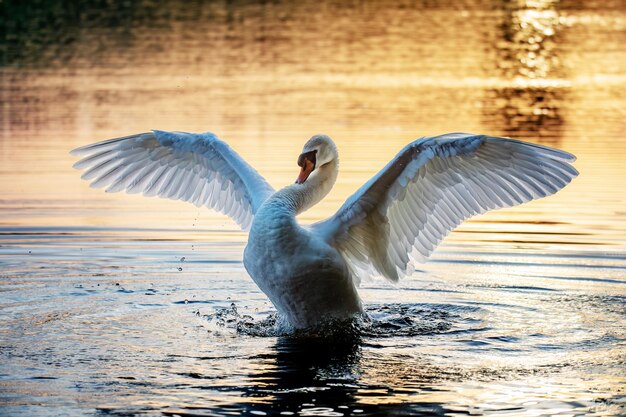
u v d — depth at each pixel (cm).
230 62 3500
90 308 1052
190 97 2767
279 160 1892
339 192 1658
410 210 973
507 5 5362
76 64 3428
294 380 810
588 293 1116
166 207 1625
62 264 1248
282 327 989
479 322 1010
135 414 726
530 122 2423
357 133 2230
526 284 1161
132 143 1058
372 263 1016
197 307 1072
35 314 1021
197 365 854
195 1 5225
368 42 4047
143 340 935
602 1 5509
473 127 2322
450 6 5312
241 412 730
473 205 950
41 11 4619
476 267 1246
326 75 3256
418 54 3772
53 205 1599
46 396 766
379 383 802
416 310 1062
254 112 2517
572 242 1366
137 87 2956
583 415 726
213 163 1062
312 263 932
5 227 1445
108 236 1405
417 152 926
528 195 923
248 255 954
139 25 4391
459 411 732
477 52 3850
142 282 1172
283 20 4688
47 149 2070
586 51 3903
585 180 1784
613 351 895
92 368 840
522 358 877
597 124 2408
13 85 2970
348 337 961
